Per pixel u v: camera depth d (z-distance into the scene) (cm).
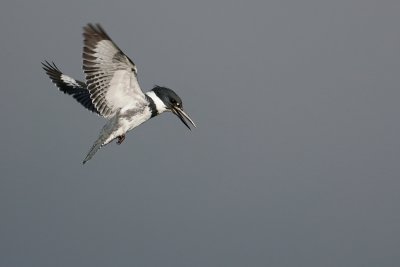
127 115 1337
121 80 1295
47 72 1547
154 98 1401
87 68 1252
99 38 1226
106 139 1320
